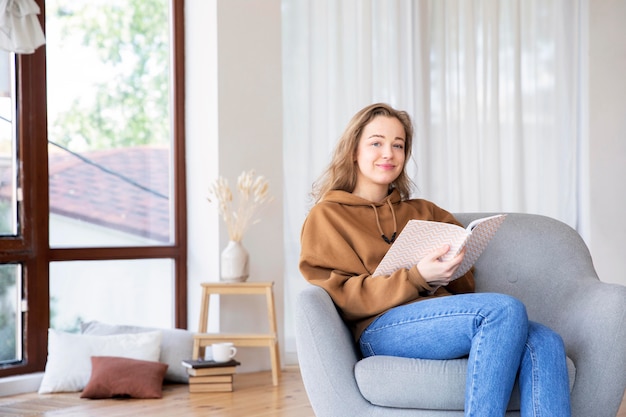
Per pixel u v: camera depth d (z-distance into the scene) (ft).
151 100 15.21
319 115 15.29
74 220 14.40
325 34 15.31
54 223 14.19
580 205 18.39
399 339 7.41
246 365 14.83
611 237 18.47
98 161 14.67
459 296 7.22
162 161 15.34
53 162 14.19
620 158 18.56
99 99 14.67
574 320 7.86
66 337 13.38
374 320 7.65
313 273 8.07
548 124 17.95
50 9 14.12
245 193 14.20
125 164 14.96
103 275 14.65
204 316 13.92
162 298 15.28
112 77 14.82
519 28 17.53
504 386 6.75
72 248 14.26
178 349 13.74
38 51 13.97
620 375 7.43
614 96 18.49
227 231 14.83
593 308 7.66
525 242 8.84
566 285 8.43
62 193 14.28
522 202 17.53
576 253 8.65
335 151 8.84
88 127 14.56
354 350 7.80
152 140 15.24
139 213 15.11
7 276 13.67
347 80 15.44
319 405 7.38
